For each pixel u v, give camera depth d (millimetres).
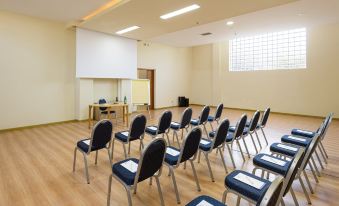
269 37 8930
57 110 6574
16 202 2332
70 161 3506
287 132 5574
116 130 5797
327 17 6309
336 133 5449
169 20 5371
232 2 4180
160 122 3629
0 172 3084
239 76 9992
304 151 1757
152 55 10055
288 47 8461
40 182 2789
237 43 9969
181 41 9789
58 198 2414
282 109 8773
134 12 4805
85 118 6949
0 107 5539
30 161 3502
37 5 5082
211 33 8180
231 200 2385
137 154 3830
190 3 4238
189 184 2758
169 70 10914
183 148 2238
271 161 2266
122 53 7480
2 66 5523
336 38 7348
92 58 6664
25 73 5902
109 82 7820
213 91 10953
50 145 4371
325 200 2395
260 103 9383
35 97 6113
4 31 5508
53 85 6453
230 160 3584
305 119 7605
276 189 1059
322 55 7676
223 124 2744
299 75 8258
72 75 6855
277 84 8852
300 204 2318
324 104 7746
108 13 4902
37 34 6055
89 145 2756
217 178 2928
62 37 6555
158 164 2025
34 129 5852
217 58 10711
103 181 2824
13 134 5293
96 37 6719
